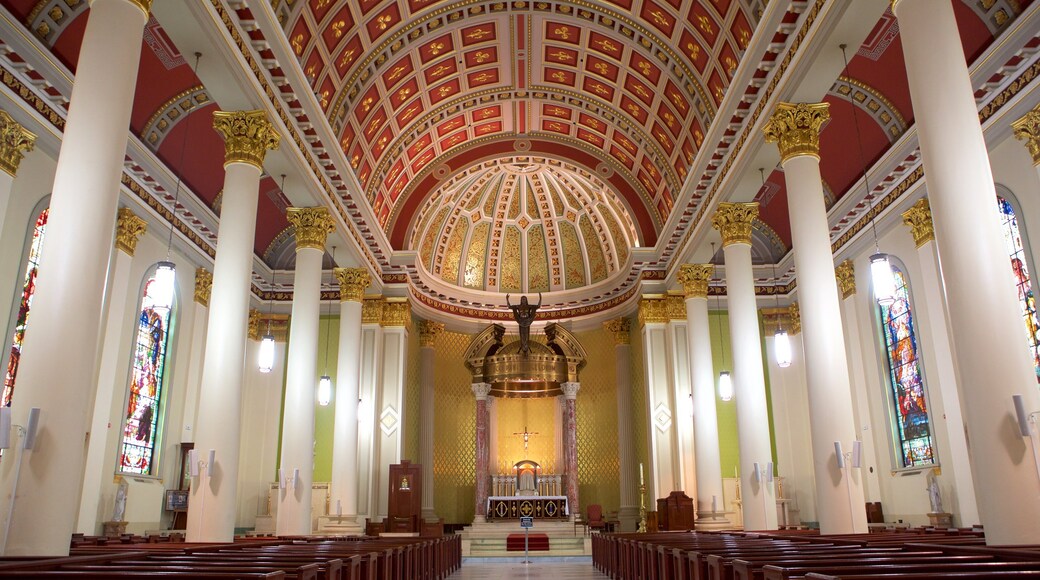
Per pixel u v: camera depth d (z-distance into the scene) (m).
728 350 20.62
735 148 13.87
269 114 11.87
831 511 9.85
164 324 16.56
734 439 20.06
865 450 17.09
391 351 20.42
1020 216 11.69
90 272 7.23
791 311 20.89
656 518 18.69
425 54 16.72
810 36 10.44
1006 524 6.48
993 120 11.85
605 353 23.67
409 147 19.53
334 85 14.66
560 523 21.88
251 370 20.56
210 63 10.38
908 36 7.92
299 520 13.20
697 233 17.09
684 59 15.03
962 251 7.15
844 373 10.28
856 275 17.67
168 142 14.94
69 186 7.33
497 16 16.19
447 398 23.69
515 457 24.33
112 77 7.75
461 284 24.62
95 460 13.36
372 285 20.39
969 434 6.95
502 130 21.02
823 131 15.58
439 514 22.53
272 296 21.27
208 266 18.03
